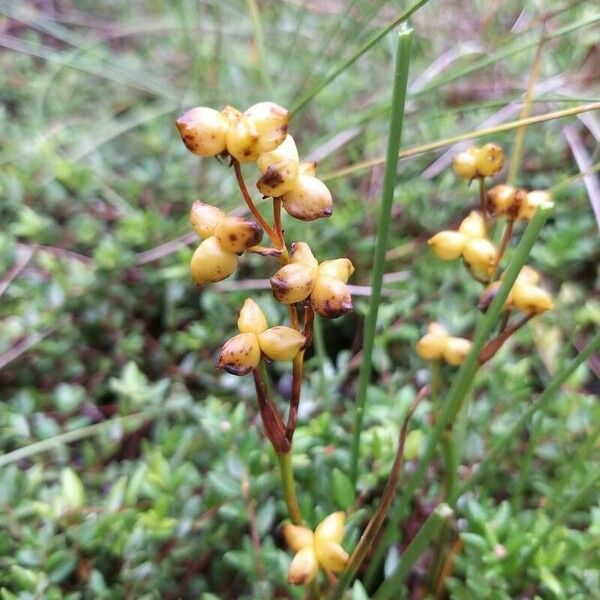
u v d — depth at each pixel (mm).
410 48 83
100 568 139
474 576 122
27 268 210
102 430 161
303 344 87
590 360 187
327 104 247
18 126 262
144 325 207
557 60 257
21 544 133
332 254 206
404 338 187
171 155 250
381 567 142
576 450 149
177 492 141
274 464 143
